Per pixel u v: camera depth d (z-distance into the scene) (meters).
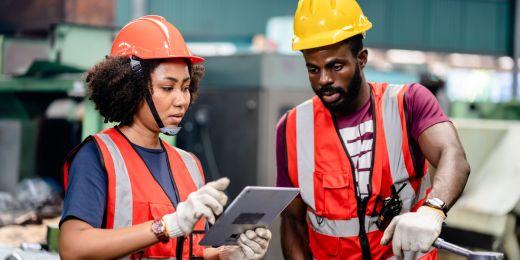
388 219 2.48
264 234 2.07
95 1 4.63
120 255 1.91
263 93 5.46
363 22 2.46
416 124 2.46
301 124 2.60
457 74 9.72
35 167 5.54
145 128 2.15
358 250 2.51
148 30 2.12
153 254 2.08
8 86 4.56
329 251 2.56
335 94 2.42
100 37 4.66
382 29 9.29
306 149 2.58
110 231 1.92
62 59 4.55
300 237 2.70
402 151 2.48
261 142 5.46
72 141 5.66
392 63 9.08
